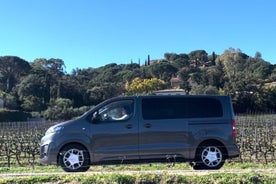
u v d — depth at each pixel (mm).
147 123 11516
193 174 9781
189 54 149625
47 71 126938
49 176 9594
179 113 11656
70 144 11391
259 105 85062
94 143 11375
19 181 9383
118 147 11391
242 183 9203
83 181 9219
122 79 129250
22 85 103625
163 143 11477
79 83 113000
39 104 97688
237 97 84875
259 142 22609
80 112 83125
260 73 109812
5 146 25484
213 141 11656
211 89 91625
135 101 11664
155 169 14133
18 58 121812
